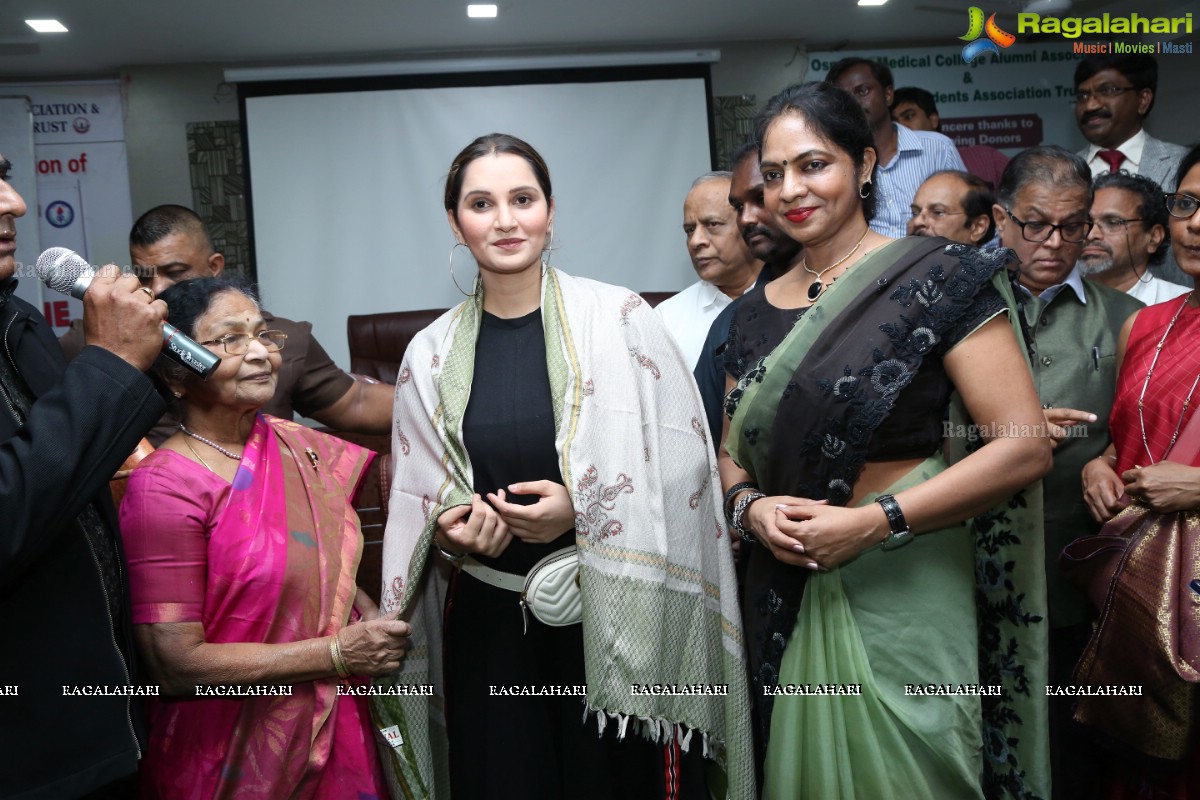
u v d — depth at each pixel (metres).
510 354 1.83
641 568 1.66
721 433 2.00
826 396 1.59
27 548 1.24
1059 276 2.21
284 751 1.58
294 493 1.70
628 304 1.85
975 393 1.55
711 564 1.81
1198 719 1.76
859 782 1.61
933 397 1.59
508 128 6.02
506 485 1.77
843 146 1.65
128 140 5.87
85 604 1.37
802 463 1.63
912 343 1.56
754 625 1.77
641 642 1.63
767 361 1.67
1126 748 1.84
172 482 1.58
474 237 1.77
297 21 5.27
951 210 2.84
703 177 2.80
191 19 5.16
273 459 1.70
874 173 1.72
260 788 1.57
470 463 1.76
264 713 1.59
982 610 1.77
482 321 1.89
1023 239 2.21
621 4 5.33
